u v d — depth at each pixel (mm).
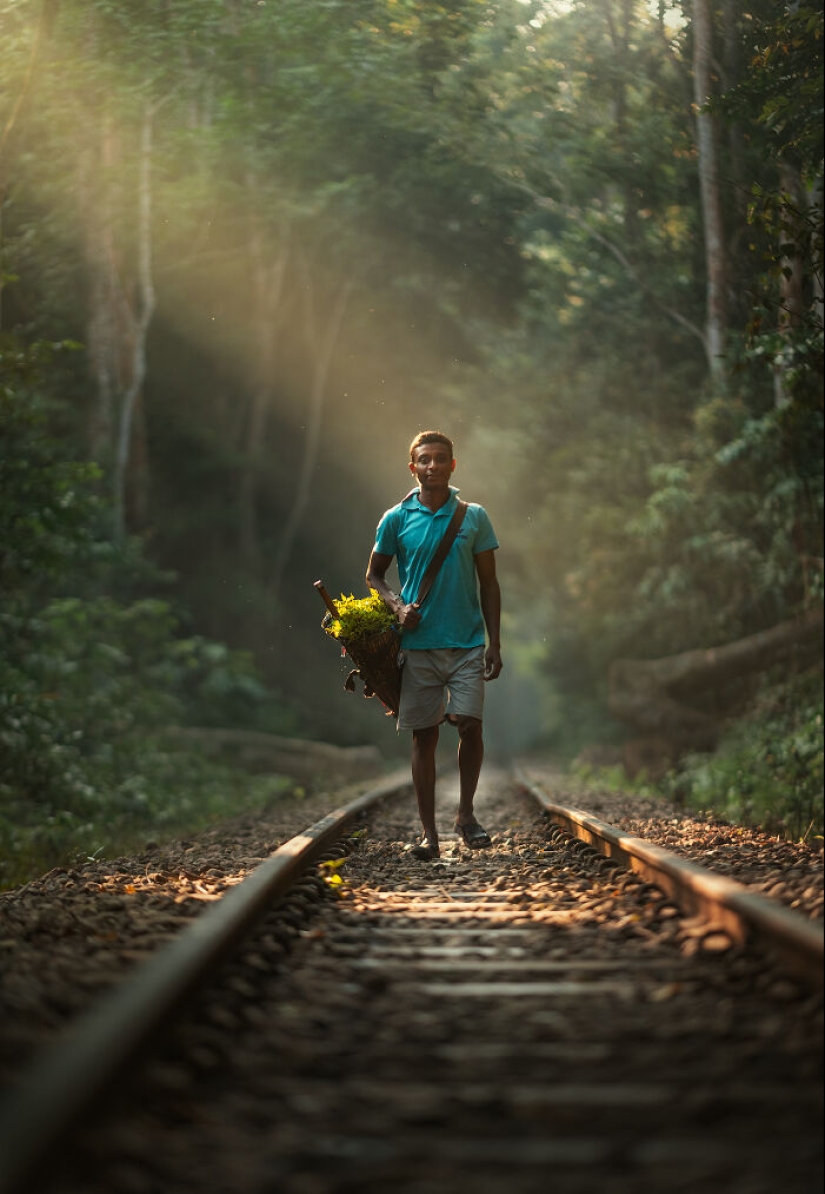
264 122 17844
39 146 16344
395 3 15914
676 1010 3580
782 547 15234
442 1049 3219
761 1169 2453
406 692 7359
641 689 16422
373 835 9570
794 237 10062
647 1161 2496
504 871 6848
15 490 12672
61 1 12602
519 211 23391
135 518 23750
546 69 17797
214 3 14141
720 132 15047
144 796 14094
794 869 6043
